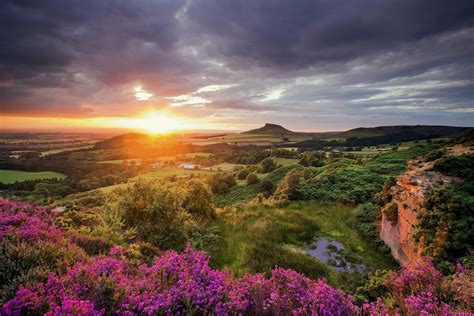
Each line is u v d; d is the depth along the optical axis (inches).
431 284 169.3
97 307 116.8
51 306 104.0
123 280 134.1
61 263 147.6
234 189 2053.4
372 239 418.6
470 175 310.5
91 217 327.6
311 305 122.0
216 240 388.2
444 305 133.0
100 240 232.4
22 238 179.2
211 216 571.2
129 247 248.1
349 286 266.8
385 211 386.9
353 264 335.6
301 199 732.0
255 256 334.0
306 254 358.0
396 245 347.9
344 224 493.7
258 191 1635.1
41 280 128.6
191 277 137.6
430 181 328.8
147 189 377.4
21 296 105.0
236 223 508.7
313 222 500.7
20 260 148.0
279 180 1706.4
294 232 444.5
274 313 119.8
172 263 151.2
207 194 581.0
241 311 119.1
